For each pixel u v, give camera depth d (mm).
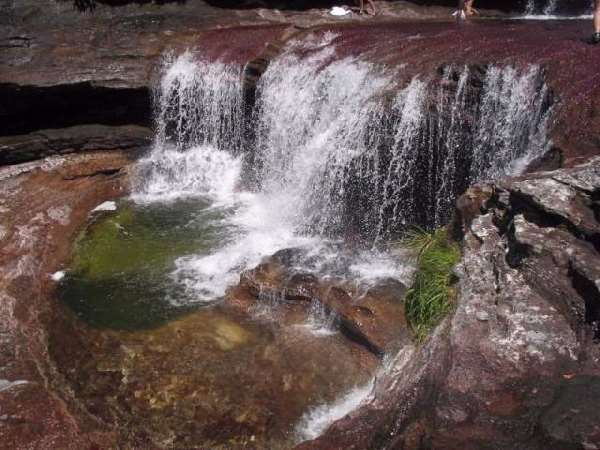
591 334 4699
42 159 11250
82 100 11539
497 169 8711
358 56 10469
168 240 9711
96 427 6254
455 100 8992
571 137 7430
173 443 6105
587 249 5266
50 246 9297
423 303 6113
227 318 7816
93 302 8234
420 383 4734
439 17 13992
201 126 12109
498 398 4293
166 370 6988
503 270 5449
